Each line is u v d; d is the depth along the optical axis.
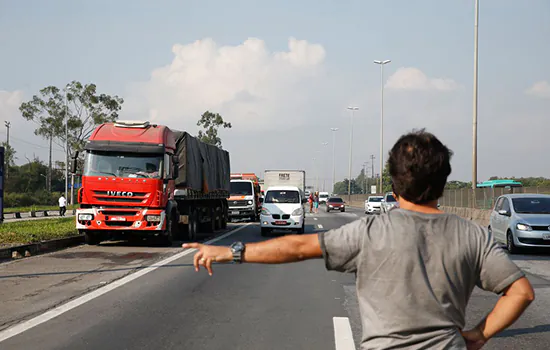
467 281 2.17
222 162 26.41
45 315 7.45
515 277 2.14
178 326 6.85
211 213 23.67
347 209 64.62
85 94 64.50
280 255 2.24
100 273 11.40
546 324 7.23
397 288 2.13
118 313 7.60
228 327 6.82
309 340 6.23
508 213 16.73
